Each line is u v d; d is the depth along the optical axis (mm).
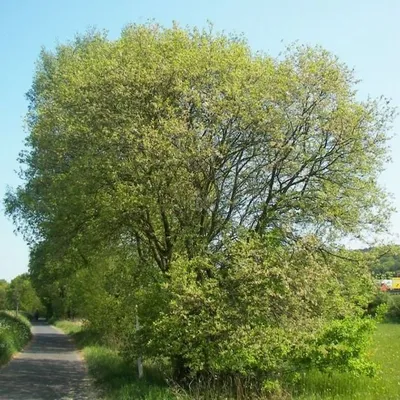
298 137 15828
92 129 16594
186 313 13461
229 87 15078
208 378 14625
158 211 16031
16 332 37438
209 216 15859
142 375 17031
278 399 13945
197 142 14883
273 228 15414
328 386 15523
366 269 16219
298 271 13477
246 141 15641
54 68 30281
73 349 36469
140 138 15141
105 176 16828
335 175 16188
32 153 27750
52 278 34938
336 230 16016
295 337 13578
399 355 26938
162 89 16000
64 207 18812
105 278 21688
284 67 15961
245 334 13227
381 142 16422
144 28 17922
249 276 13289
